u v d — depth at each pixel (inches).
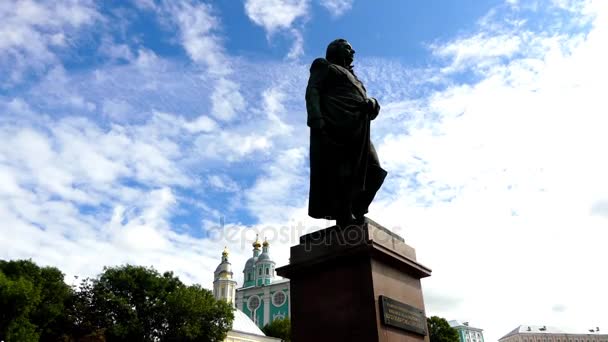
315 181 296.7
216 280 3511.3
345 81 301.9
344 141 290.5
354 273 242.4
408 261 265.7
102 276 1688.0
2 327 1341.0
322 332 240.2
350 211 280.2
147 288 1697.8
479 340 4771.2
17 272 1525.6
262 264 4010.8
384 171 302.7
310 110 291.3
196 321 1695.4
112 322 1579.7
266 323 3567.9
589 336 5044.3
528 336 4992.6
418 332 253.1
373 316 226.7
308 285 257.1
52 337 1577.3
